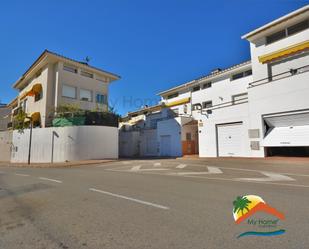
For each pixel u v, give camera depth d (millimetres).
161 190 7168
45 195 6934
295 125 16062
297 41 18000
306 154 16438
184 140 25469
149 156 28312
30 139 22281
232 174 10273
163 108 33719
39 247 3432
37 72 29859
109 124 23953
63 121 23453
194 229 3947
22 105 34531
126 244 3439
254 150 17922
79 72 28078
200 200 5805
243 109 19031
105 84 30812
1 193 7516
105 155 22938
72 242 3564
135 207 5355
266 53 19797
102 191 7258
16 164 21969
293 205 5145
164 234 3766
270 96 17219
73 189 7742
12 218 4836
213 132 21266
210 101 27906
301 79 15602
